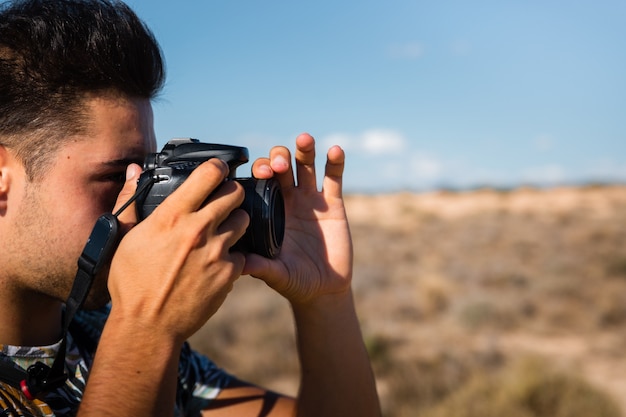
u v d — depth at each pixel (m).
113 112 1.53
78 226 1.50
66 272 1.51
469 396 7.98
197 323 1.36
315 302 1.88
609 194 56.44
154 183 1.45
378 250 28.03
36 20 1.49
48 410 1.47
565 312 13.98
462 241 31.36
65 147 1.49
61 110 1.48
